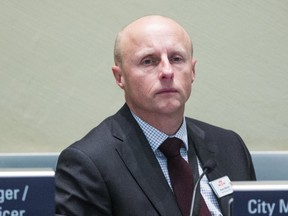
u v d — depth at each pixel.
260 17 6.61
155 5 6.46
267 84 6.61
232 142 4.66
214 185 4.09
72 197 4.05
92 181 4.05
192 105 6.52
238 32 6.58
